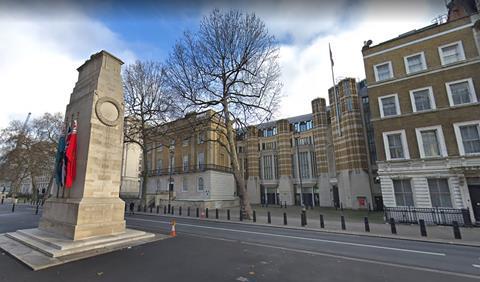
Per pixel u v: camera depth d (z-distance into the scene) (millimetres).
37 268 6422
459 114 16859
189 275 5988
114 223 10539
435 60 18359
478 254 8438
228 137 22750
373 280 5723
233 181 41906
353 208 31703
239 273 6137
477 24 16969
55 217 10672
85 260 7246
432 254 8383
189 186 37875
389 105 19750
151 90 30391
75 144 11242
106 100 11492
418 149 17906
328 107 44094
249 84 23141
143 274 6059
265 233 12742
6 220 16516
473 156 15906
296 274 6086
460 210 15523
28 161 42406
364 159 32656
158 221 17797
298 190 44781
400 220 16953
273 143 50531
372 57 21109
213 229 14047
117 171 11508
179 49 23391
